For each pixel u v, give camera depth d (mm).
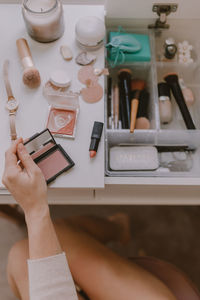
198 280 1199
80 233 849
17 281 760
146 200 762
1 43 745
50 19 686
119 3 771
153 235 1252
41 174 590
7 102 698
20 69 728
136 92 838
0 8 770
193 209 1272
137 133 770
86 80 730
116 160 787
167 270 845
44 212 574
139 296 724
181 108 840
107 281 752
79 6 786
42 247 556
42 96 711
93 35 716
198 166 829
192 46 893
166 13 798
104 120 708
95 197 754
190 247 1238
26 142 621
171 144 832
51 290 553
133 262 839
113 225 1079
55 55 747
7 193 693
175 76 850
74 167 667
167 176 751
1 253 1221
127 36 808
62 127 690
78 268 775
